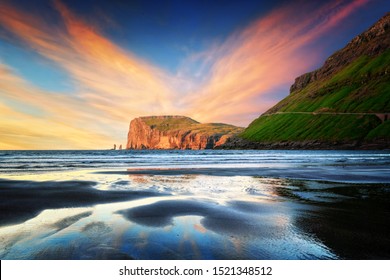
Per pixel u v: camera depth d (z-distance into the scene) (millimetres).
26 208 11125
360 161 48688
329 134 171125
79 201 12594
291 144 181125
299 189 16406
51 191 15406
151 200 12922
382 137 148250
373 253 6566
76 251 6555
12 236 7562
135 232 7914
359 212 10570
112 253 6430
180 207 11367
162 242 7098
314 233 7918
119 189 16266
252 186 17719
